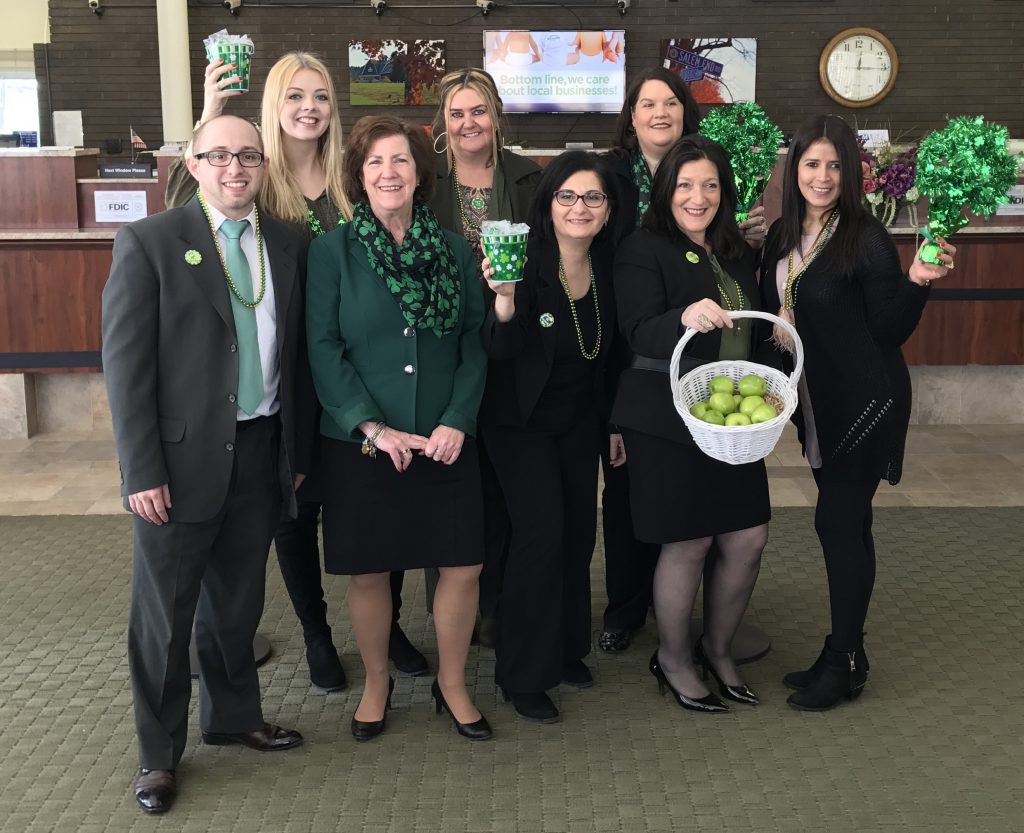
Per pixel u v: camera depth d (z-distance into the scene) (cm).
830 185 284
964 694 316
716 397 272
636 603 349
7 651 344
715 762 281
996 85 1091
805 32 1077
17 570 412
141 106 1087
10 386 595
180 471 249
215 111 301
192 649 326
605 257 303
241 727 286
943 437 597
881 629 359
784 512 475
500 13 1067
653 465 292
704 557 302
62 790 268
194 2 1057
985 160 253
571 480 306
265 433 263
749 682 324
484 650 350
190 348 248
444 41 1066
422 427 275
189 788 270
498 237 258
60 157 577
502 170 334
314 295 269
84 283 580
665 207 291
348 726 301
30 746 289
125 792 268
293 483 268
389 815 257
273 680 329
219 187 247
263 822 255
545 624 299
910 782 270
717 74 1076
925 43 1084
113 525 463
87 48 1079
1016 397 623
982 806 259
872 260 282
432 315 268
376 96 1072
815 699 306
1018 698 313
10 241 573
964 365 614
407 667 332
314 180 314
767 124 320
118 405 243
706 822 254
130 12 1074
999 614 369
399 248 269
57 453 573
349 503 275
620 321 292
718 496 292
